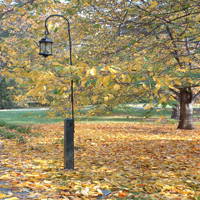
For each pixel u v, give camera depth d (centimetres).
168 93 318
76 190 334
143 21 588
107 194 318
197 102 1642
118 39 593
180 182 371
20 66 329
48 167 475
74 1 630
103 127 1492
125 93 662
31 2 567
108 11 658
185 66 583
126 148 777
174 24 512
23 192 318
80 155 666
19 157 570
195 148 742
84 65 284
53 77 267
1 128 1147
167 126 1520
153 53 452
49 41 408
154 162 560
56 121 1855
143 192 342
